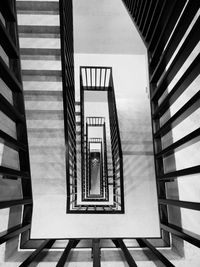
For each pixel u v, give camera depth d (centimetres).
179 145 141
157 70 190
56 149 244
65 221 234
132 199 256
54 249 191
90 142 555
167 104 171
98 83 451
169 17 156
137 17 264
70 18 283
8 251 175
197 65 119
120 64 443
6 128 174
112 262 168
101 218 239
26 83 233
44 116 237
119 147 270
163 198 194
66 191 242
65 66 209
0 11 166
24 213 203
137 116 343
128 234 236
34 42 236
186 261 165
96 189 644
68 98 236
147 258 173
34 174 243
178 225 182
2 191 169
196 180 153
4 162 173
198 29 116
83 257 175
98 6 410
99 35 441
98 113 527
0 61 136
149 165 286
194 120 156
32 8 238
